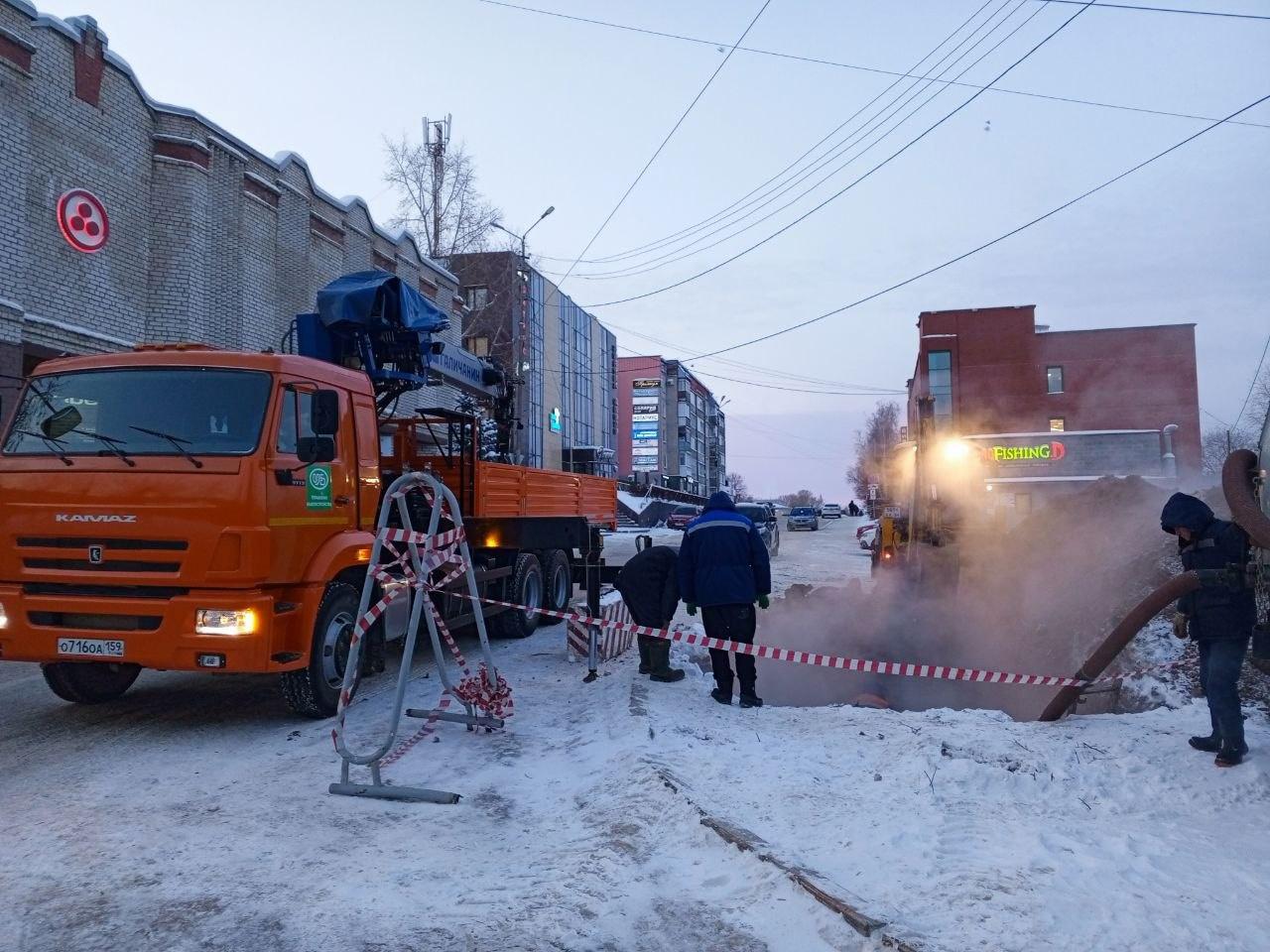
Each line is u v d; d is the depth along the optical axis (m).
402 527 8.70
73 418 6.50
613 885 3.94
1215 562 5.45
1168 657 7.77
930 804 4.75
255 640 6.14
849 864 4.01
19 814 4.86
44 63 14.16
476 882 4.01
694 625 11.64
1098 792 5.00
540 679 8.50
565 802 5.07
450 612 9.44
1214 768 5.29
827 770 5.43
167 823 4.74
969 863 3.99
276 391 6.59
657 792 4.88
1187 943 3.26
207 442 6.37
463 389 11.72
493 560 10.61
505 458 12.63
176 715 7.14
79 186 14.91
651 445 82.75
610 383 69.25
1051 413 47.22
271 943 3.45
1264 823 4.59
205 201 17.45
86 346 14.98
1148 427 46.53
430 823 4.77
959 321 48.19
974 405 47.78
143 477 6.16
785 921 3.57
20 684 8.38
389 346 9.80
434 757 5.94
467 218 38.62
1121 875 3.86
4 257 13.28
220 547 6.08
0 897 3.84
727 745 5.94
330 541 7.09
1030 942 3.25
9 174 13.39
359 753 6.07
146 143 16.53
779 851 4.09
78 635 6.14
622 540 35.28
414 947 3.41
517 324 40.53
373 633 7.75
